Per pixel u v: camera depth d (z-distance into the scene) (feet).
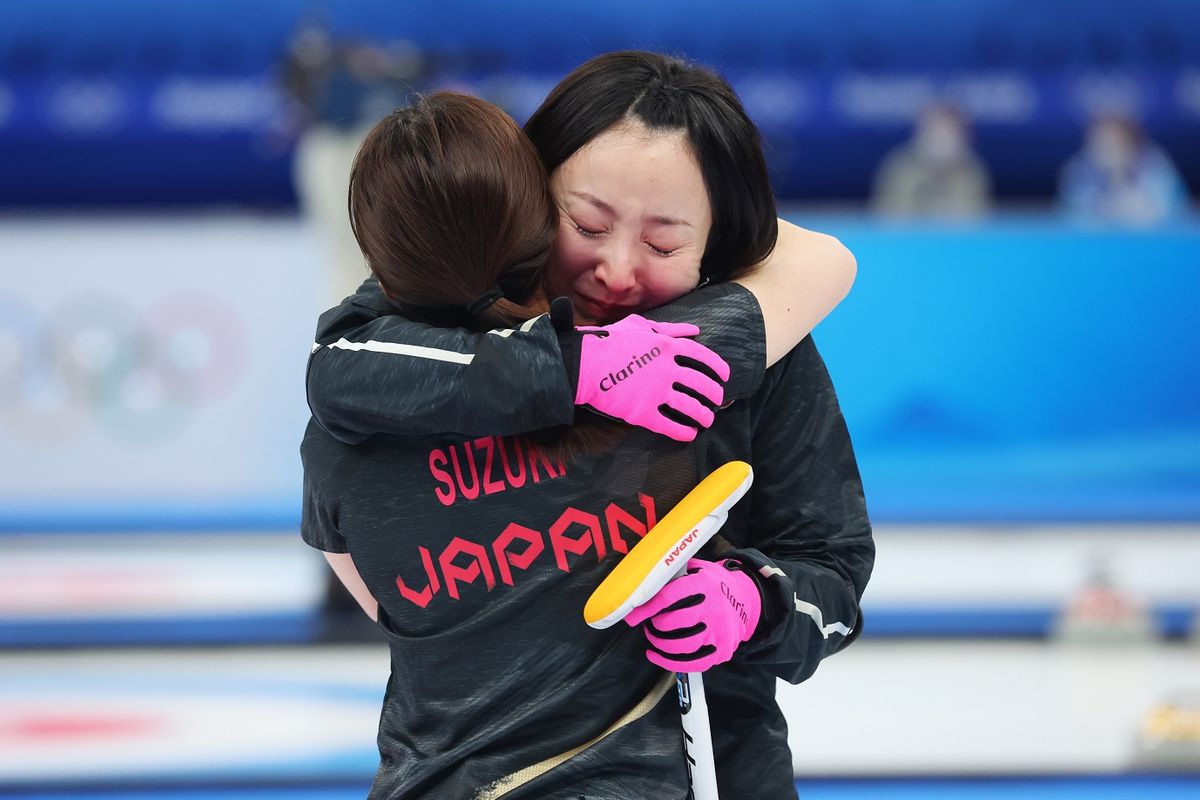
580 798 13.51
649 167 13.93
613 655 13.78
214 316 57.26
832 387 15.83
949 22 101.50
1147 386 54.75
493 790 13.64
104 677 42.27
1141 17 101.55
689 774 14.21
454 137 13.50
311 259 57.72
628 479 13.75
